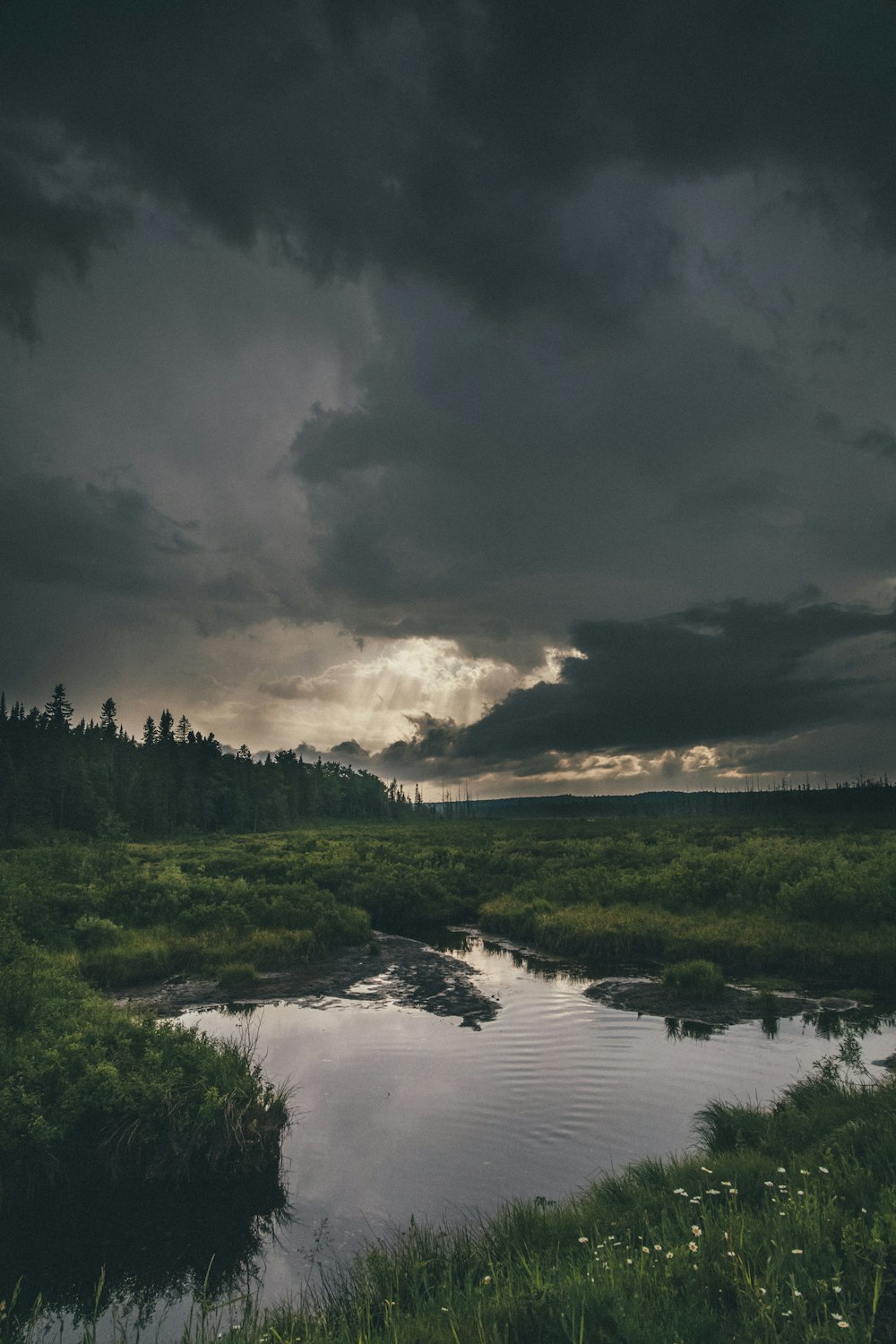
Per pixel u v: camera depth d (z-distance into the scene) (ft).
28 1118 33.22
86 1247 28.71
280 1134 35.96
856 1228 17.52
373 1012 58.08
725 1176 25.02
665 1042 48.57
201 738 465.06
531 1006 58.65
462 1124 36.76
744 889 89.92
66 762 337.31
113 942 76.33
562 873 117.50
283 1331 19.08
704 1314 14.20
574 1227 23.67
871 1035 49.01
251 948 75.25
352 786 639.35
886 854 106.63
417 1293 19.21
